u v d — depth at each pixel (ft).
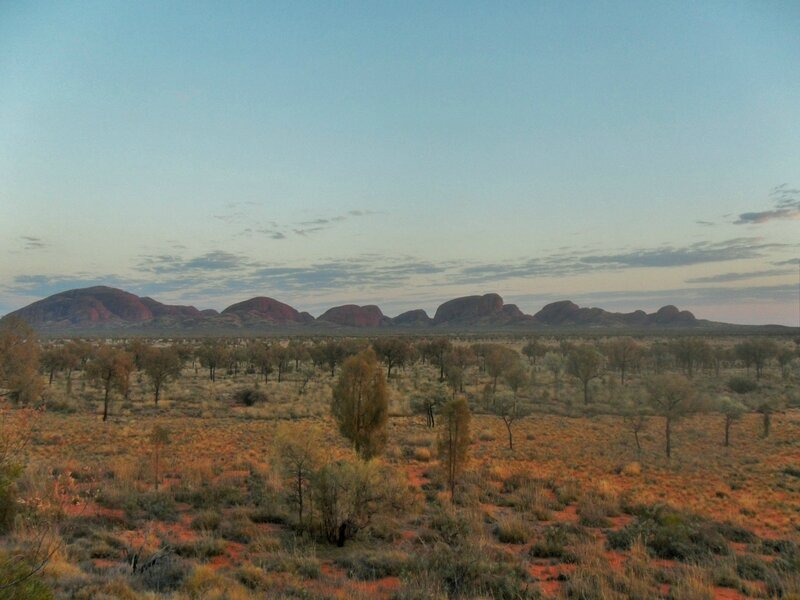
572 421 133.80
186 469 67.62
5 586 17.47
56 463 66.95
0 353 101.96
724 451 99.09
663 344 281.74
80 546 35.04
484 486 67.26
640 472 80.89
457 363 248.32
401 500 48.32
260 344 266.57
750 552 43.86
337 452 78.84
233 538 42.63
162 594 26.76
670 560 41.60
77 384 192.44
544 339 524.11
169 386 191.21
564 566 38.27
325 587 30.17
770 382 209.87
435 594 28.78
